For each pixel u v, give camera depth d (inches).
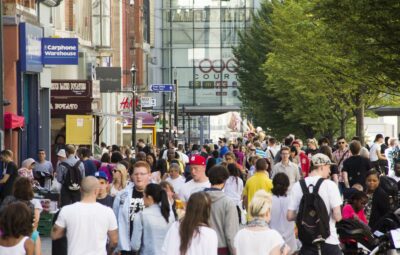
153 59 5861.2
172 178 1123.3
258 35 4249.5
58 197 1466.5
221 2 5890.8
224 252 756.0
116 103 3860.7
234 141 3484.3
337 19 1781.5
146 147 2037.4
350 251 925.8
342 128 3356.3
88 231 729.0
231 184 1215.6
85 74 3016.7
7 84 1920.5
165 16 5910.4
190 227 636.1
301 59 2662.4
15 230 653.3
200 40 5905.5
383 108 4945.9
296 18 2856.8
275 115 4040.4
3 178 1327.5
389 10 1704.0
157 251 772.6
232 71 5885.8
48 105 2261.3
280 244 670.5
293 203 834.2
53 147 2504.9
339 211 826.8
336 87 2726.4
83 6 3243.1
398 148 1841.8
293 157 1681.8
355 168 1454.2
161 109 5580.7
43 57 2000.5
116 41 4050.2
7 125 1827.0
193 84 5915.4
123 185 1047.0
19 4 1995.6
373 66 1804.9
